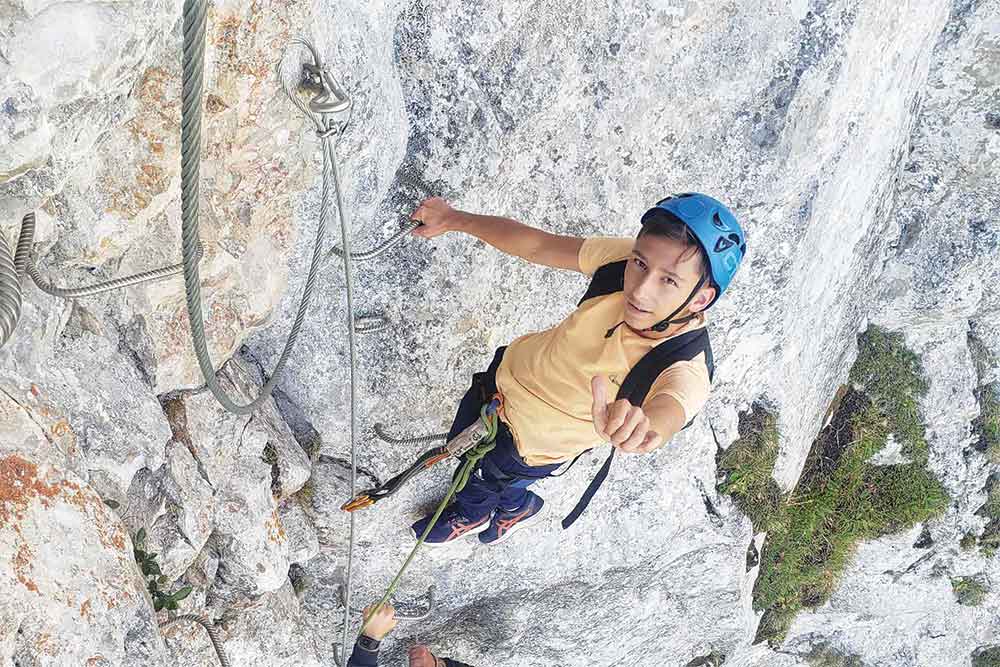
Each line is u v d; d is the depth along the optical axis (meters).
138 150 2.44
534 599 5.46
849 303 6.66
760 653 8.25
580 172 4.18
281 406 4.02
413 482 4.39
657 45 4.14
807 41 4.54
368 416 4.07
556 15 3.72
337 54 2.79
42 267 2.53
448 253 3.72
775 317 5.50
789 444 6.54
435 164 3.55
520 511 3.83
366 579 4.69
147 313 3.01
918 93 6.01
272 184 2.94
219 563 3.65
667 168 4.50
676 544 6.02
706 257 2.35
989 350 7.52
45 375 2.59
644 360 2.53
